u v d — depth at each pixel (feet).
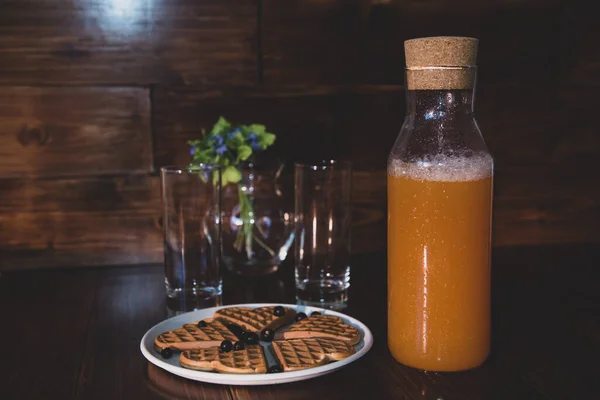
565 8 3.92
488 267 2.37
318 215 3.13
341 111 3.79
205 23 3.62
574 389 2.27
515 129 3.98
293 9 3.68
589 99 4.03
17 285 3.39
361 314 2.94
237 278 3.47
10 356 2.56
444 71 2.25
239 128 3.40
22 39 3.50
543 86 3.96
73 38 3.53
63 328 2.83
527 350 2.57
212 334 2.54
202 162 3.35
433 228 2.29
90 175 3.64
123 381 2.36
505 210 4.04
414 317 2.36
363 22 3.74
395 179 2.36
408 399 2.22
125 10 3.55
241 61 3.67
